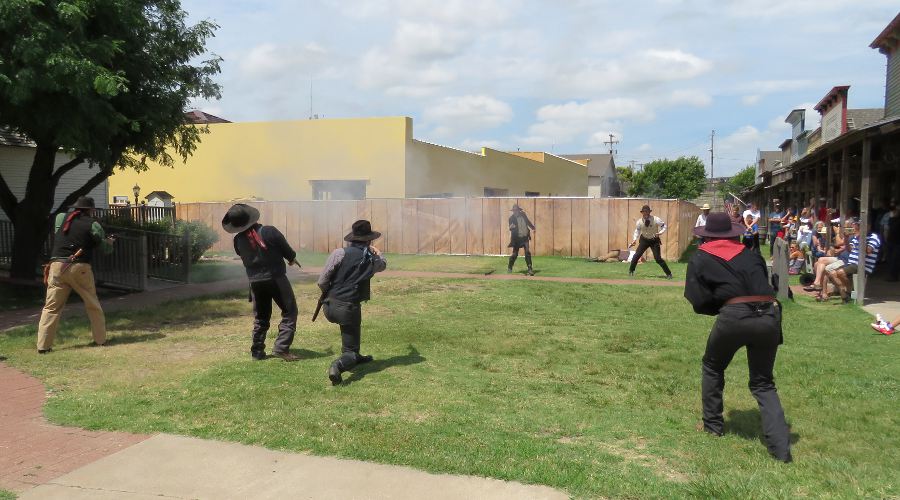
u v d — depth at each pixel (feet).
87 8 30.27
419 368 21.53
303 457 13.99
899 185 57.16
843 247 37.45
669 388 19.61
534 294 39.68
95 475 13.16
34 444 14.85
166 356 23.21
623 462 13.79
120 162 46.39
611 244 64.80
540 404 17.88
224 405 17.40
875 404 18.20
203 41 42.63
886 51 62.18
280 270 22.34
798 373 21.40
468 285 43.86
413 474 13.10
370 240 21.02
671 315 32.81
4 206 42.45
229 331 28.09
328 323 29.66
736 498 11.85
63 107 30.58
